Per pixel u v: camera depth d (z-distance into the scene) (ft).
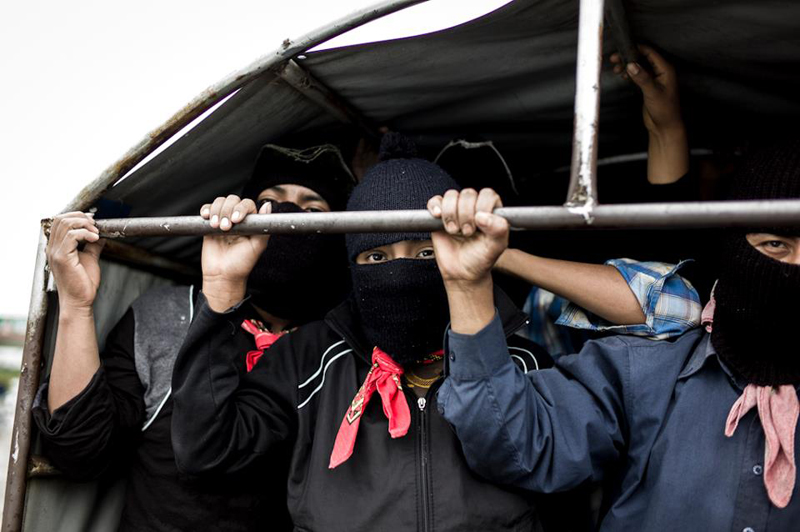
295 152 6.30
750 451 4.48
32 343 5.34
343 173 6.59
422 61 5.25
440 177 5.52
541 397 4.83
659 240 6.55
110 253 6.39
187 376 4.91
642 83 5.49
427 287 5.01
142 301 6.35
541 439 4.60
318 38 4.70
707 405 4.71
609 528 4.81
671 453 4.64
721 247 4.69
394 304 5.00
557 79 5.64
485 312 4.34
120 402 5.70
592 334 6.17
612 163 7.26
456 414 4.42
